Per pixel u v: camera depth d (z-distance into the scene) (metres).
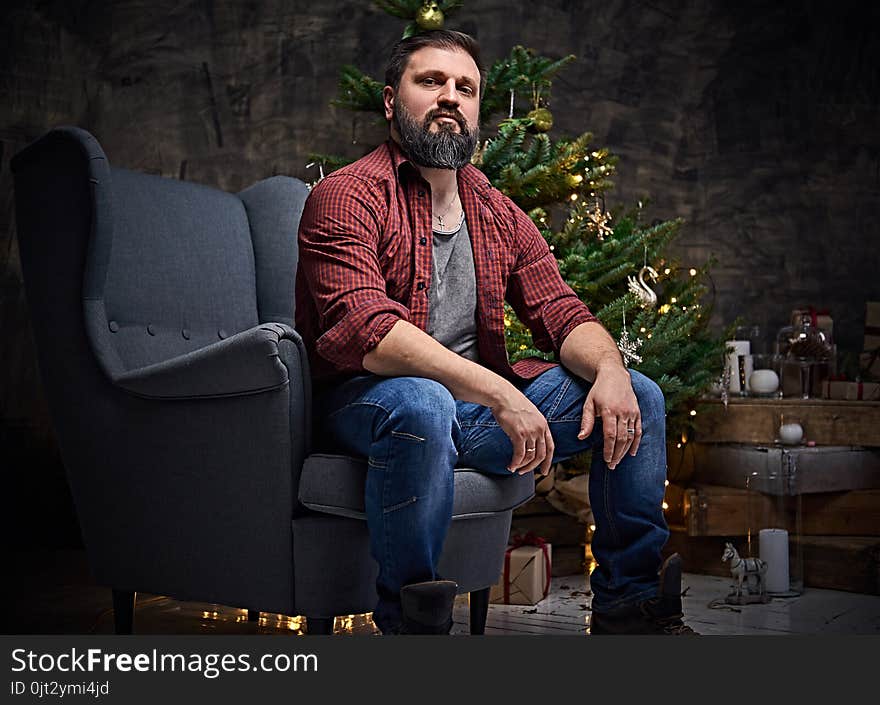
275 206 2.38
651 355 2.84
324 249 1.72
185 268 2.12
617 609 1.74
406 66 1.88
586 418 1.71
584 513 2.91
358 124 3.94
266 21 3.86
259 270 2.33
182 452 1.70
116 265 1.97
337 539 1.60
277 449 1.59
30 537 3.47
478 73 1.92
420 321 1.80
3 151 3.50
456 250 1.89
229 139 3.80
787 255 4.11
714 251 4.14
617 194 4.12
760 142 4.14
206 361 1.63
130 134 3.66
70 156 1.85
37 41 3.55
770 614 2.46
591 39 4.15
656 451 1.76
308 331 1.81
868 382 3.23
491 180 2.82
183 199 2.20
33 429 3.50
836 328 4.07
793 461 2.76
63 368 1.87
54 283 1.87
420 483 1.53
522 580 2.54
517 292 2.02
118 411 1.79
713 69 4.18
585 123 4.13
